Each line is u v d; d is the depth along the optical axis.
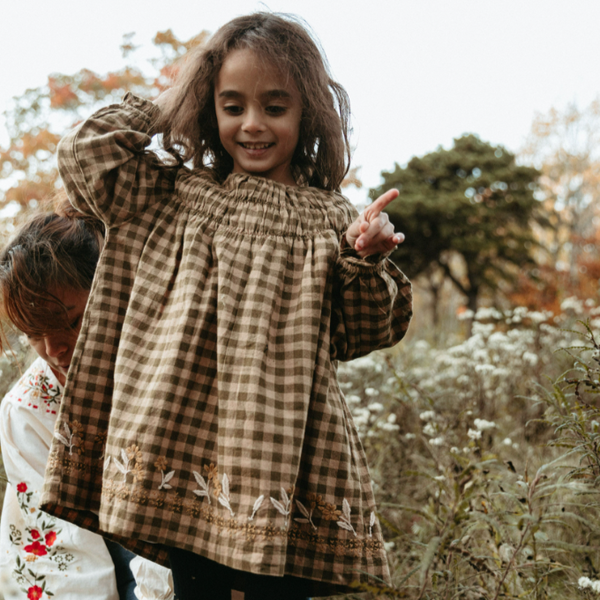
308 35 1.75
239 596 1.77
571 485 1.90
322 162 1.83
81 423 1.60
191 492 1.49
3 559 1.97
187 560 1.66
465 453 2.65
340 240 1.62
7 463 2.01
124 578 2.06
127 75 14.18
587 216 29.48
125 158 1.65
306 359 1.51
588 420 2.12
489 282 28.56
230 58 1.67
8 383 3.09
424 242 28.69
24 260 1.87
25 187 9.78
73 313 1.94
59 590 1.91
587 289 20.52
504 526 2.00
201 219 1.63
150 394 1.49
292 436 1.46
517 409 3.84
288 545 1.52
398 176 29.03
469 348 4.13
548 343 4.36
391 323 1.78
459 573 2.02
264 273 1.56
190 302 1.54
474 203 27.81
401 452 3.08
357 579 1.52
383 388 3.80
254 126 1.65
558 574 2.21
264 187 1.65
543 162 30.88
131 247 1.67
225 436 1.45
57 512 1.58
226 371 1.48
